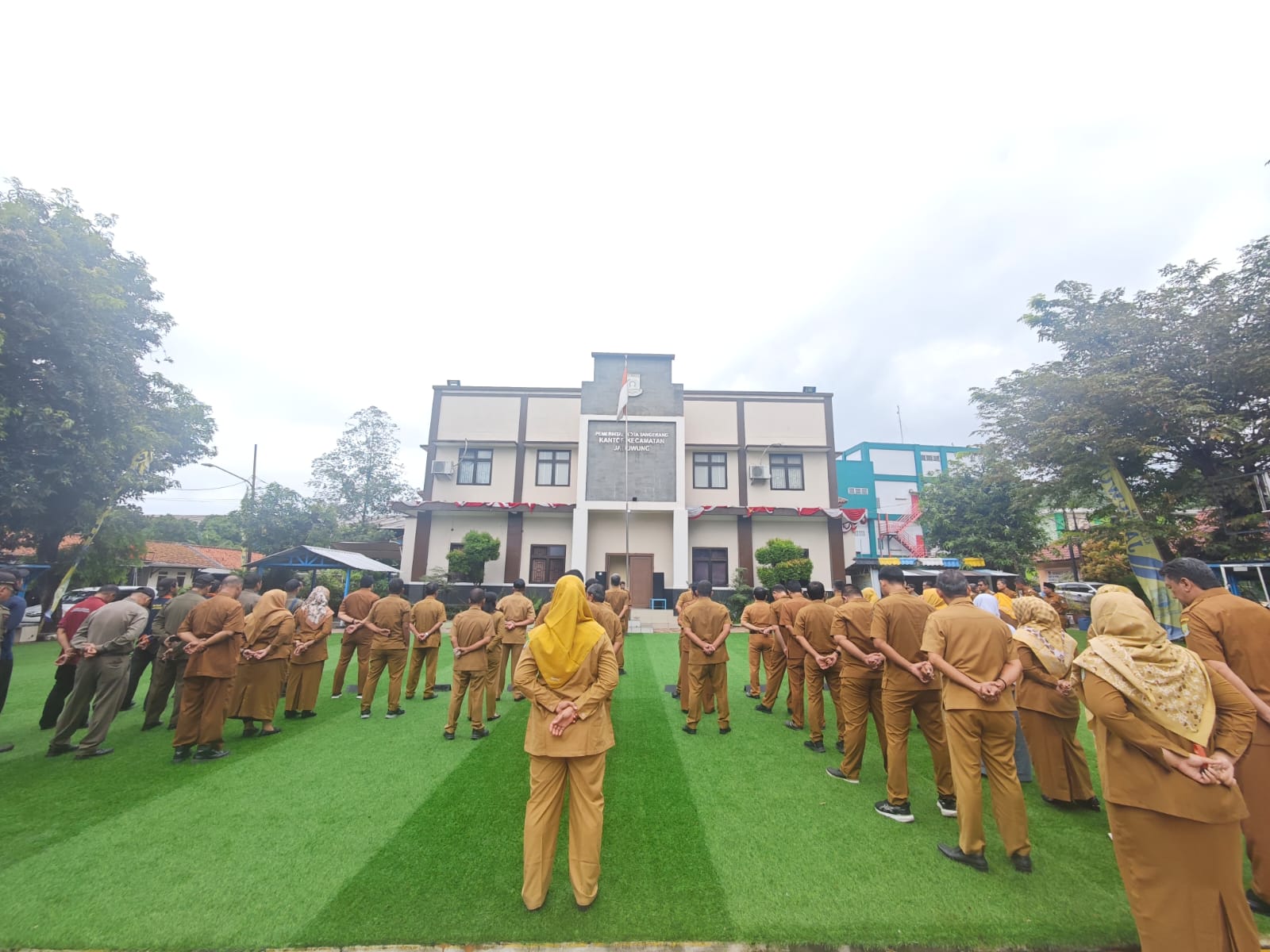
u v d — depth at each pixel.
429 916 2.80
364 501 33.59
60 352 13.89
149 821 3.82
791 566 18.78
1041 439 15.04
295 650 6.62
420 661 7.63
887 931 2.70
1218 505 14.25
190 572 28.72
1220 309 12.94
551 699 2.95
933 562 21.55
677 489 20.41
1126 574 19.58
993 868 3.26
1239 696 2.32
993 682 3.27
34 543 16.08
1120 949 2.61
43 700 7.44
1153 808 2.23
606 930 2.71
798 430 22.36
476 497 21.61
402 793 4.34
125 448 15.51
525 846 2.90
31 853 3.38
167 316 18.02
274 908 2.86
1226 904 2.09
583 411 21.17
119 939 2.63
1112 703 2.29
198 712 5.07
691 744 5.62
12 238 12.59
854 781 4.61
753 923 2.76
